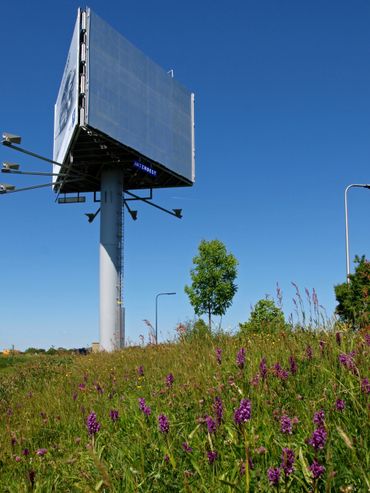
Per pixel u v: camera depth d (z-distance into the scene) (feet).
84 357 80.79
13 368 85.61
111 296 168.14
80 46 150.00
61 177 183.62
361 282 64.64
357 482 11.23
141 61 171.73
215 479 12.27
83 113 148.25
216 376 21.72
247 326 39.68
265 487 11.31
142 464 14.38
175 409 19.81
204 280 149.18
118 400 25.09
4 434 24.32
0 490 16.25
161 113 181.47
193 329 47.14
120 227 174.81
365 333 21.74
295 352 22.03
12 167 141.69
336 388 16.16
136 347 64.23
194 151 202.59
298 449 12.67
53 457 19.11
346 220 87.15
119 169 177.68
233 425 14.92
